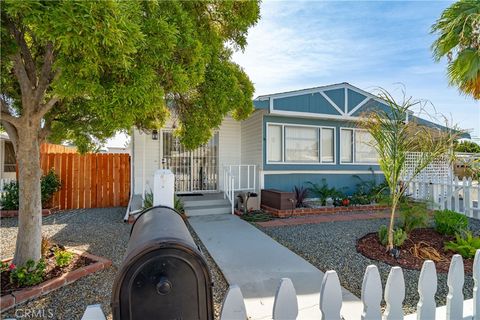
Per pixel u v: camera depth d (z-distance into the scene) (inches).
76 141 180.2
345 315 98.0
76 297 112.0
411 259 156.9
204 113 160.6
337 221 263.1
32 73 127.8
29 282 114.7
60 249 160.1
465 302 85.1
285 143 339.9
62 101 142.6
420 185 329.4
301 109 330.0
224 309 53.2
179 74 104.3
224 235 207.9
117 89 84.0
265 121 329.4
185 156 357.4
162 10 107.0
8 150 444.1
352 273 138.7
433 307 70.9
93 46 71.5
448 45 229.9
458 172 331.0
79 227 226.1
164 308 48.5
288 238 202.8
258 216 280.7
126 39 76.3
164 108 179.6
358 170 378.6
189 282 50.0
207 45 137.5
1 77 116.4
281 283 58.2
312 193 351.3
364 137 379.9
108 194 337.7
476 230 233.3
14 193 280.8
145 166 338.6
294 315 58.2
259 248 176.6
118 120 86.1
